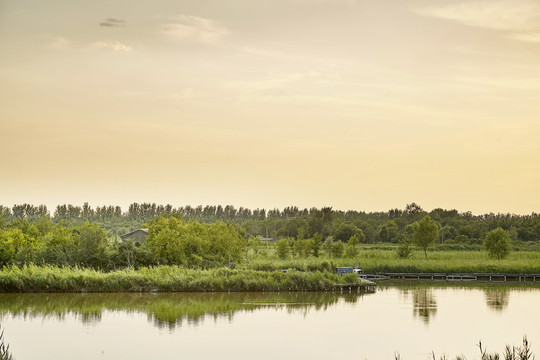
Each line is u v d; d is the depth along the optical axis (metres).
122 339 42.28
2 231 79.75
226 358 37.78
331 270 85.94
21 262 73.81
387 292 72.00
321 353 39.62
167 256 84.25
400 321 51.19
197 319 50.31
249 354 38.91
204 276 68.88
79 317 50.03
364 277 93.31
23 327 45.59
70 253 77.31
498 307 59.88
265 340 42.94
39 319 48.78
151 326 46.91
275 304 59.22
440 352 40.31
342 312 55.31
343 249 119.88
